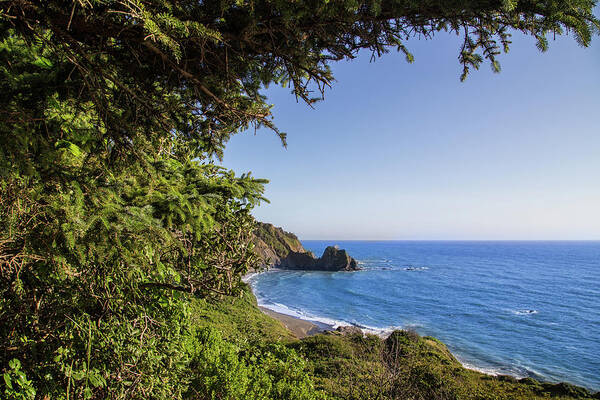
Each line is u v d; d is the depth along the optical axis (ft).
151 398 10.21
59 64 5.95
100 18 5.21
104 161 6.76
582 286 236.22
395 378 28.22
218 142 9.11
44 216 5.35
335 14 6.09
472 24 6.64
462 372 50.67
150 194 7.14
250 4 5.59
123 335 9.04
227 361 19.90
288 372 24.25
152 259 7.13
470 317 142.72
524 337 115.75
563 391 50.26
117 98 6.85
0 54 6.04
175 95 7.74
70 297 7.75
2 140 4.76
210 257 9.77
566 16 5.54
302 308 157.07
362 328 119.34
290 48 6.97
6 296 6.93
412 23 6.73
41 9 4.78
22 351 6.91
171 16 5.02
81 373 7.46
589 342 110.83
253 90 8.46
